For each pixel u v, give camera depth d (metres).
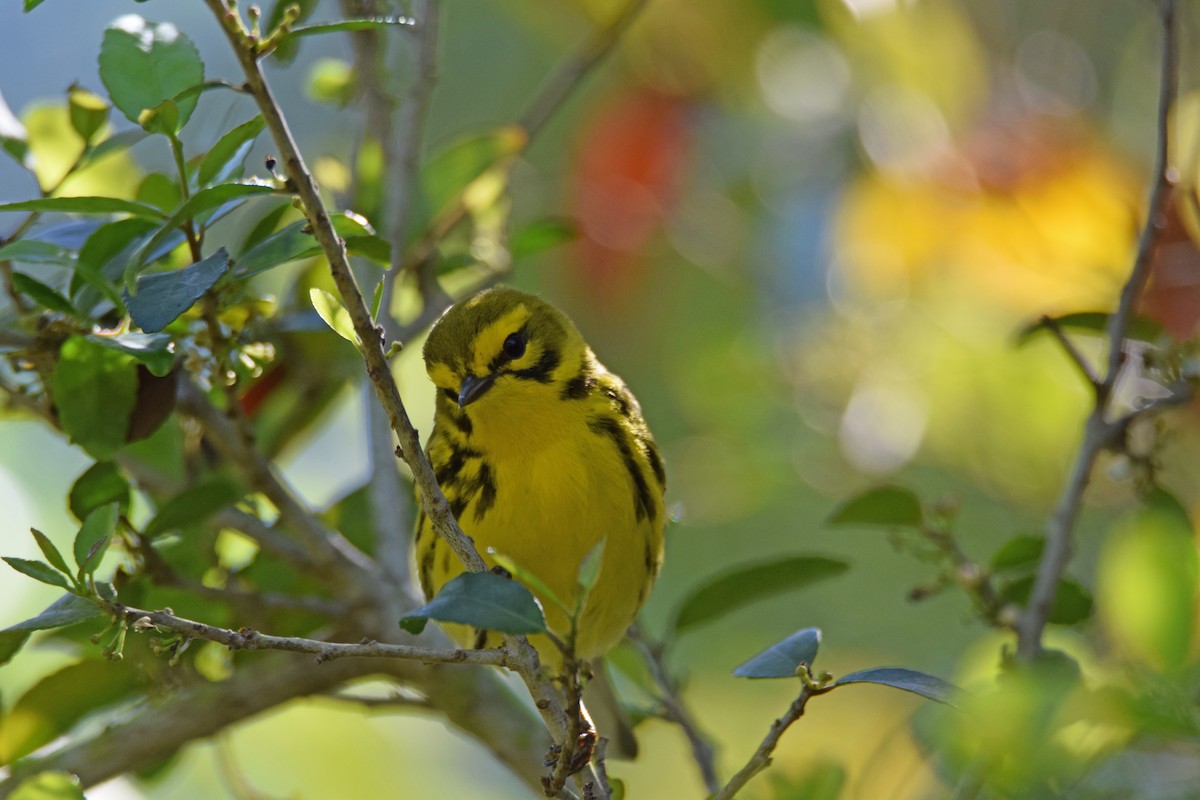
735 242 15.01
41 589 13.75
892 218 13.89
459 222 11.91
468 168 11.52
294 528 9.54
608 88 15.34
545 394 10.02
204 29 17.31
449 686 10.05
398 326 11.06
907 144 13.87
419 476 6.73
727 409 15.15
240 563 10.89
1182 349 9.15
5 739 9.64
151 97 7.70
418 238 11.45
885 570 15.65
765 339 15.05
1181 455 13.26
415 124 10.94
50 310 8.40
